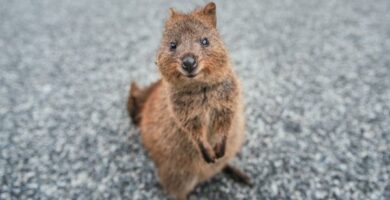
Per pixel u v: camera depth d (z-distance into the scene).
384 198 0.97
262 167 1.04
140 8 1.66
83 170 1.05
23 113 1.19
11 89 1.27
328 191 0.99
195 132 0.90
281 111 1.15
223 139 0.92
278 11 1.56
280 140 1.08
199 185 1.02
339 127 1.10
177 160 0.95
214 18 0.90
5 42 1.50
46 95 1.24
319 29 1.44
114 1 1.73
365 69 1.25
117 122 1.15
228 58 0.88
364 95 1.17
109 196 1.01
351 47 1.33
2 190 1.02
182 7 1.62
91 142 1.11
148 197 1.01
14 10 1.72
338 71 1.25
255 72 1.26
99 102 1.21
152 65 1.32
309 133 1.09
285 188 1.00
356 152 1.05
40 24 1.60
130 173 1.05
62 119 1.17
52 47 1.45
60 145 1.10
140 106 1.06
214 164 0.96
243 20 1.51
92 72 1.31
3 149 1.10
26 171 1.05
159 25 1.52
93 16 1.63
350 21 1.47
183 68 0.83
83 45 1.44
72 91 1.25
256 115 1.14
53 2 1.76
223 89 0.88
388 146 1.05
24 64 1.36
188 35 0.86
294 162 1.04
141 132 1.03
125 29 1.52
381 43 1.34
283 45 1.36
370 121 1.11
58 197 1.01
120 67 1.32
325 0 1.62
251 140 1.09
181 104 0.89
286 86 1.21
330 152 1.05
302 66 1.28
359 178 1.00
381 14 1.49
